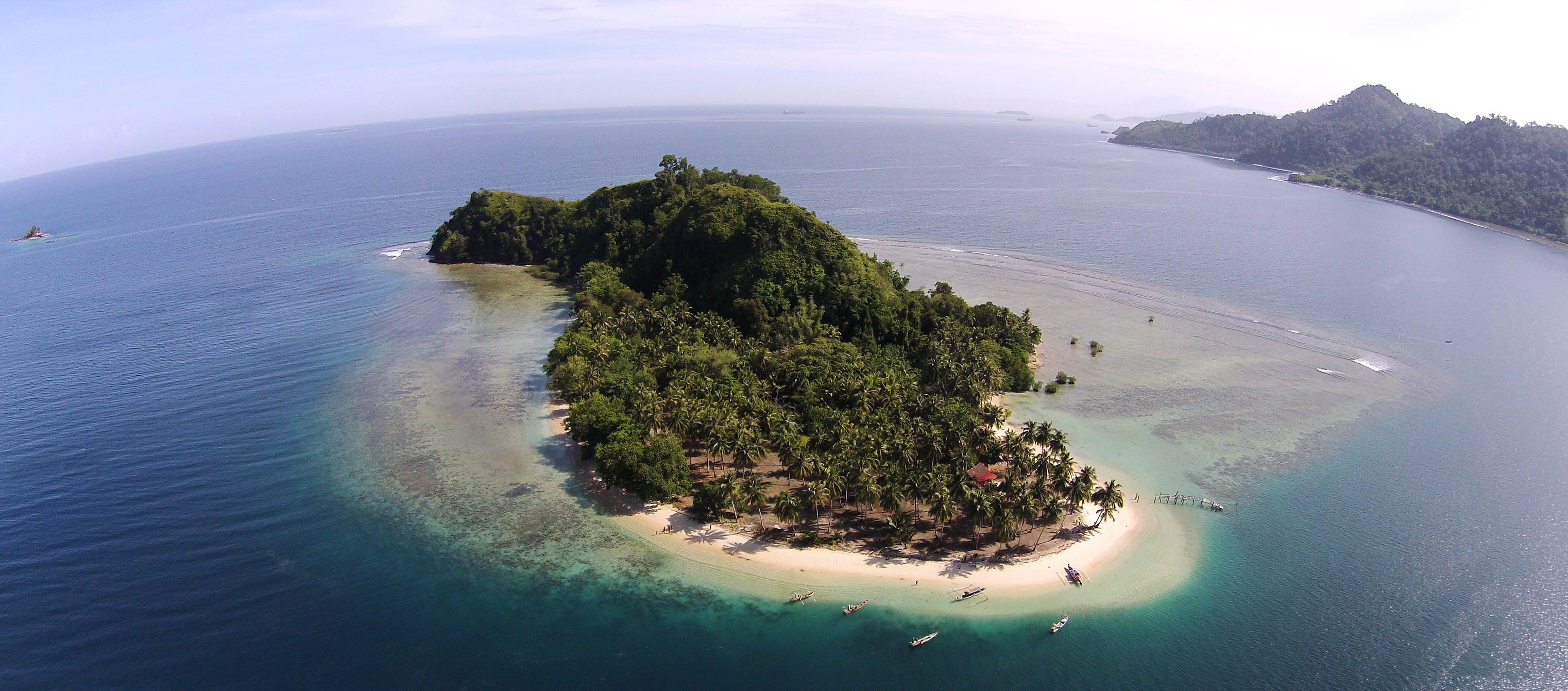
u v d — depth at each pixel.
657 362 142.38
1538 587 92.50
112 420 140.38
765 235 184.38
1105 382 158.50
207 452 127.62
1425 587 92.69
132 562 98.50
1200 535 103.44
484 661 82.00
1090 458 124.88
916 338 166.00
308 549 101.38
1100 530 104.00
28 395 152.62
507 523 106.69
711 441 110.94
